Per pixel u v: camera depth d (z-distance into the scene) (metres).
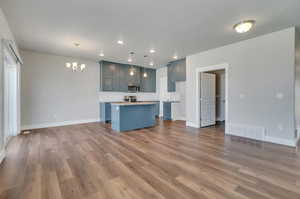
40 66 4.83
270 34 3.26
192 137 3.78
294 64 3.00
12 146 3.11
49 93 5.01
